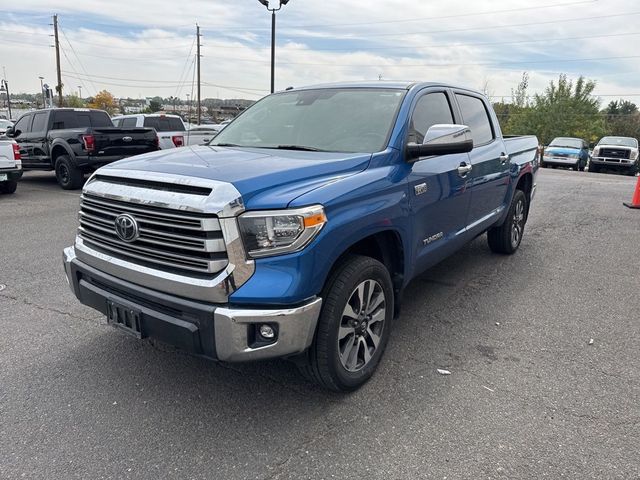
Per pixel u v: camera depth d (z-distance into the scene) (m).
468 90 5.05
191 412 2.92
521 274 5.56
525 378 3.32
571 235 7.56
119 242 2.89
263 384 3.23
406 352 3.68
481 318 4.32
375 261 3.09
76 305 4.48
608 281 5.35
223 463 2.50
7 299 4.61
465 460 2.53
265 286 2.51
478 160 4.62
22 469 2.44
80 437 2.68
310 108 4.02
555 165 24.30
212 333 2.54
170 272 2.66
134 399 3.04
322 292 2.84
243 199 2.50
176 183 2.62
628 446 2.64
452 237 4.29
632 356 3.65
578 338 3.95
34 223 7.88
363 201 2.95
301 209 2.56
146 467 2.47
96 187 3.02
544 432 2.75
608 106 87.25
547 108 55.12
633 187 14.36
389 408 2.97
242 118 4.41
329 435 2.72
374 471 2.45
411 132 3.62
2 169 10.45
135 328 2.85
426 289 5.04
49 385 3.18
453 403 3.03
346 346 3.02
